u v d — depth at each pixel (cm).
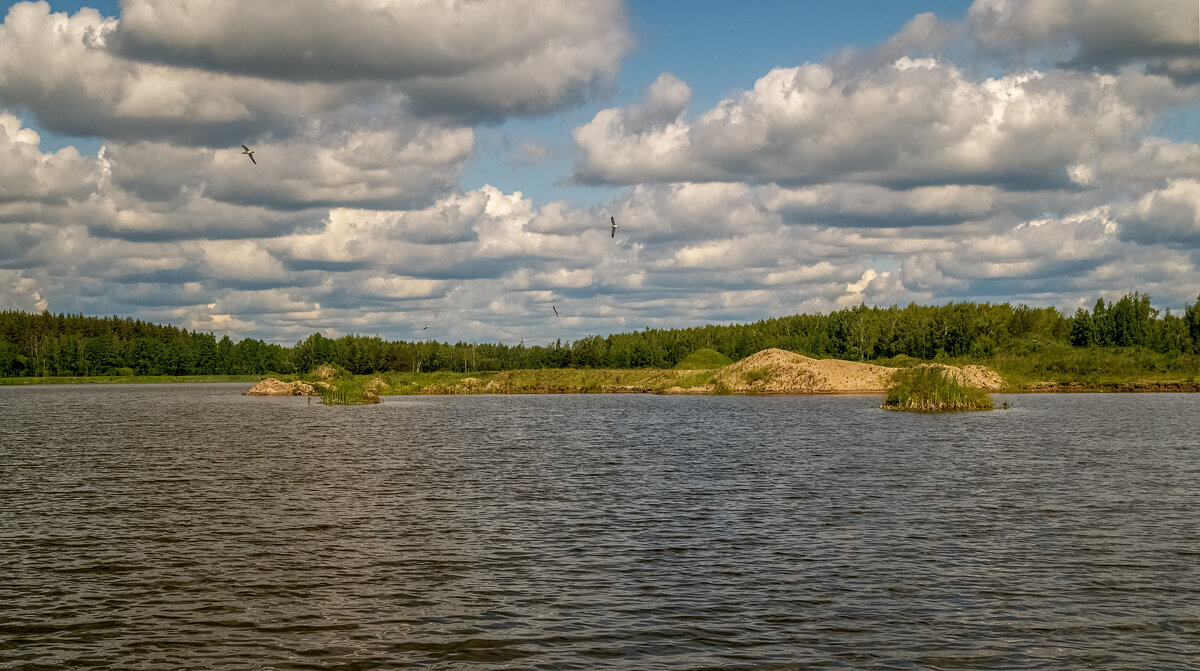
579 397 13738
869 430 6281
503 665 1588
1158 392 12862
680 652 1648
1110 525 2728
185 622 1820
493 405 11106
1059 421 7038
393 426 7262
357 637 1731
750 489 3506
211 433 6525
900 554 2358
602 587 2061
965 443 5272
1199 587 2042
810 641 1703
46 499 3309
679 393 14412
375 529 2727
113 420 8150
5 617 1847
